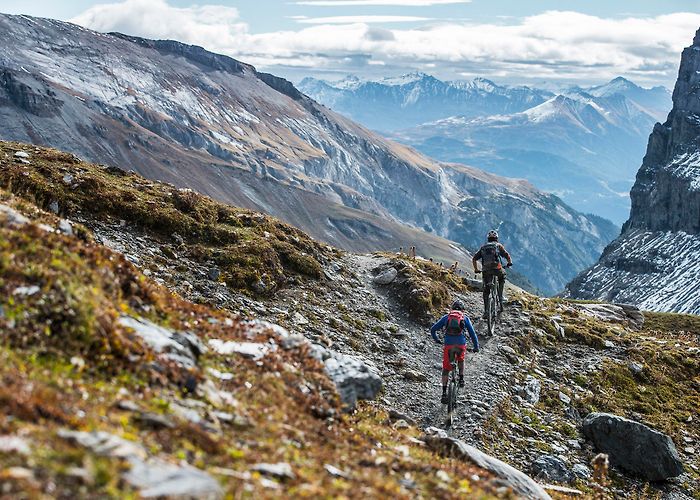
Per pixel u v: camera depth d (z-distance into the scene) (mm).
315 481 7789
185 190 25328
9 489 5223
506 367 21922
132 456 6402
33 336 8461
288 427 9617
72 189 21578
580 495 15281
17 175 20844
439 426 17203
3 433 6059
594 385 22625
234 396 10016
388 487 8344
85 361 8672
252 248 22531
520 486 11992
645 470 18031
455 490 9352
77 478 5734
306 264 24062
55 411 6824
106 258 11547
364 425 12180
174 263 20297
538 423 19141
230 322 13125
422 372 20250
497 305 25969
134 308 11039
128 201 22266
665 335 31688
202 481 6391
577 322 28266
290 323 19766
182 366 9750
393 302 25094
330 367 13383
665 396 23266
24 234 10250
